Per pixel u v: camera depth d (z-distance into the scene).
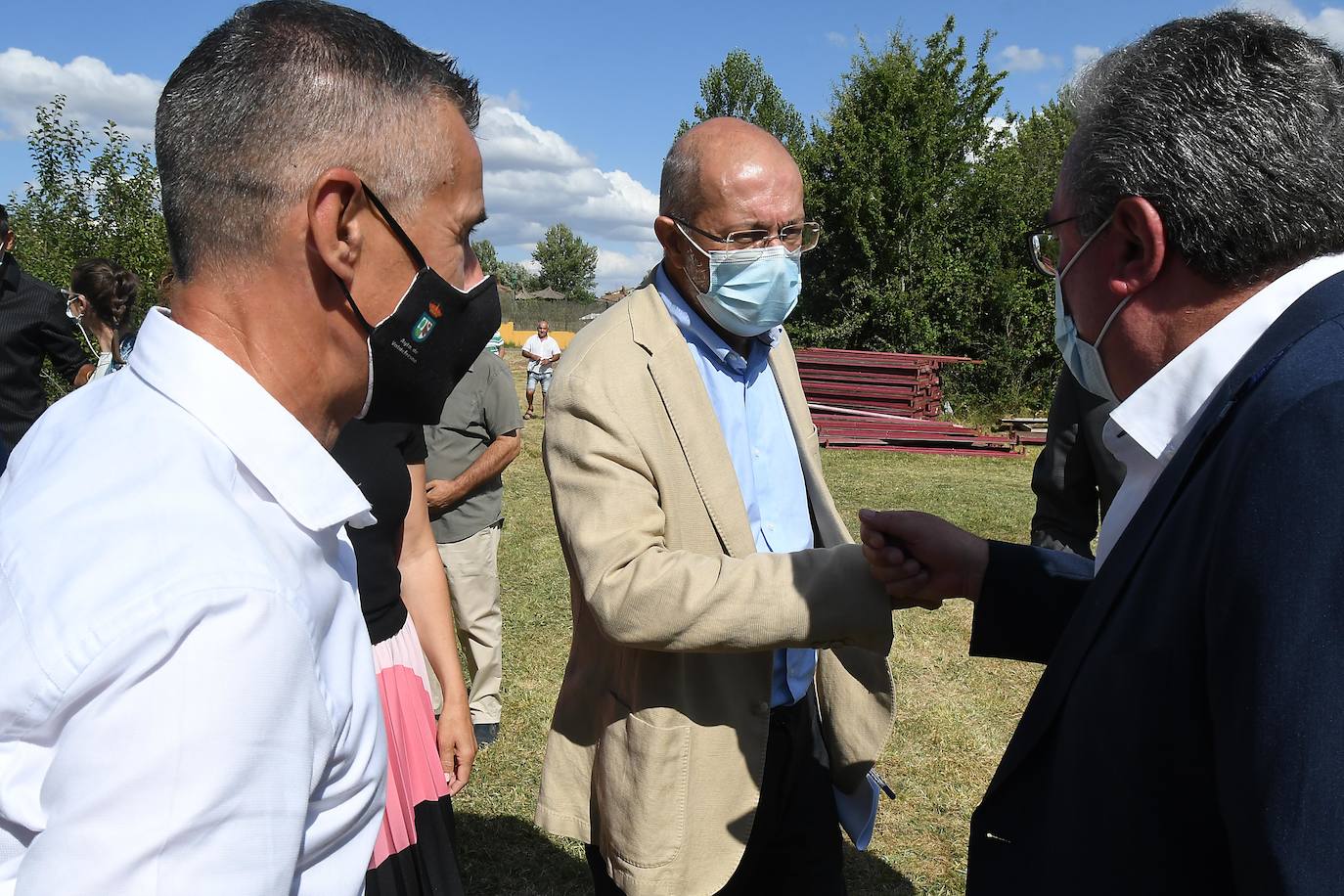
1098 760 0.98
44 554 0.74
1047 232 1.20
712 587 1.63
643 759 1.80
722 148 1.92
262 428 0.87
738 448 2.02
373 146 0.93
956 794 3.73
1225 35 0.99
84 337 5.08
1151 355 1.06
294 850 0.77
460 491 3.80
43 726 0.71
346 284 0.95
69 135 7.97
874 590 1.63
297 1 0.96
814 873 2.06
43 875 0.67
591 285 77.88
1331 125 0.94
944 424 13.39
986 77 16.73
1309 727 0.76
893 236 16.53
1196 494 0.93
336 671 0.90
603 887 2.00
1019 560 1.56
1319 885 0.75
